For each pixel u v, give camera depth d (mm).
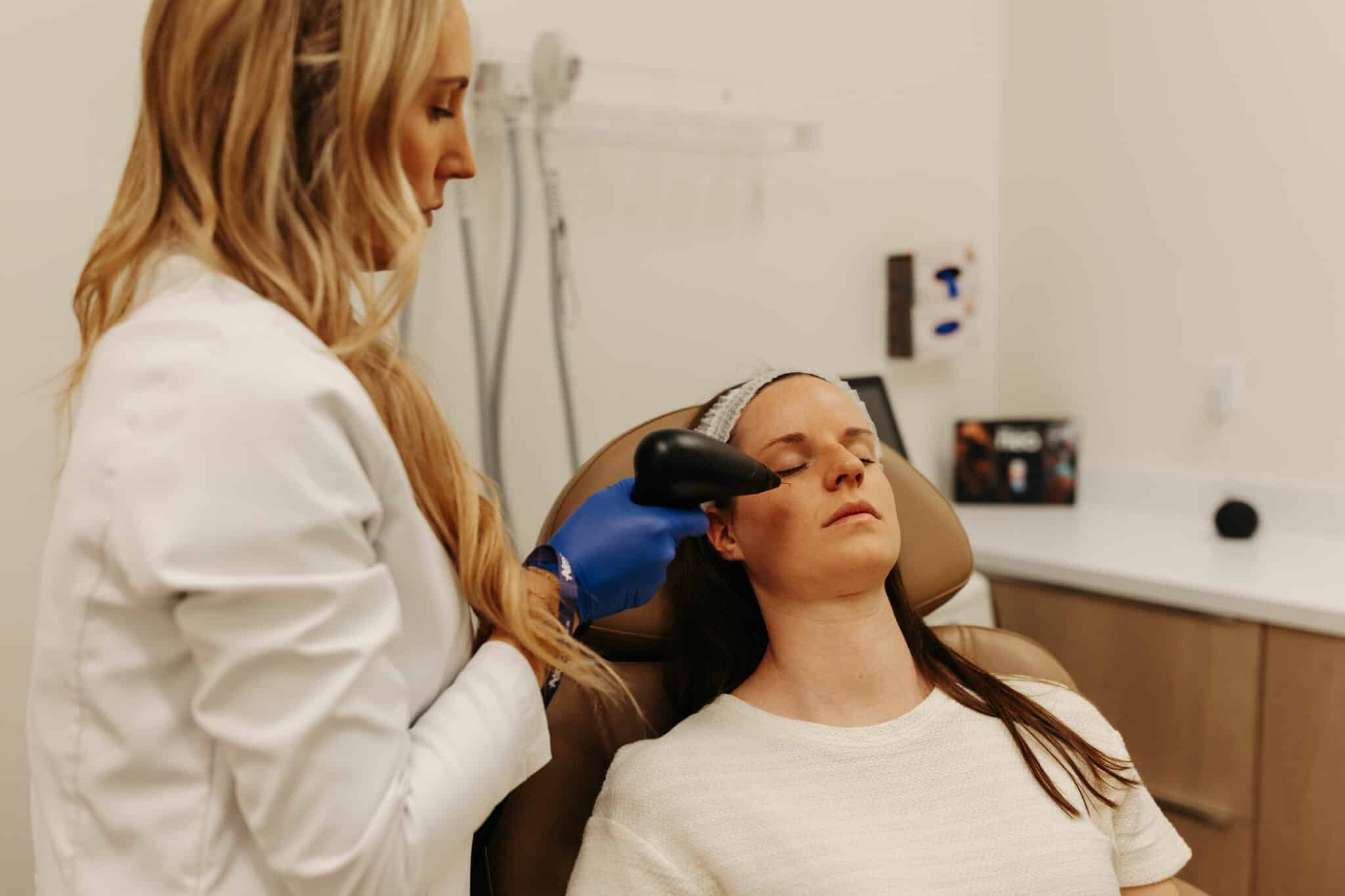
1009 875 912
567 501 1140
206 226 655
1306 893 1529
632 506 895
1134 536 1911
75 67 1207
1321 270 1821
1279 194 1859
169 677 631
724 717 1027
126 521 590
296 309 667
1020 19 2213
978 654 1223
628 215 1733
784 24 1888
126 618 620
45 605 651
